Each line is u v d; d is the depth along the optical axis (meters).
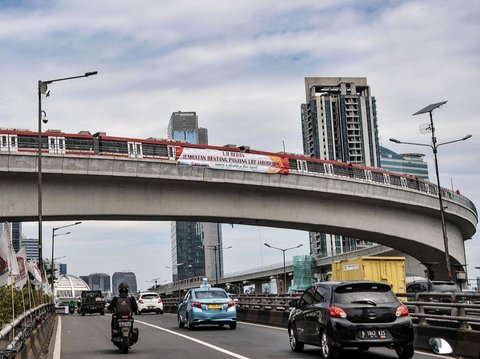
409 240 59.84
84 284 100.31
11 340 9.64
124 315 17.11
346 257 96.69
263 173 48.19
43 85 36.38
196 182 45.88
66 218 43.97
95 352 17.53
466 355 14.51
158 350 17.53
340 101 195.50
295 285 107.19
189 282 127.44
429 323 19.84
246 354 15.96
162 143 44.75
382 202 56.19
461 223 69.69
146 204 44.75
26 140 40.62
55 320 38.06
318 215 52.94
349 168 54.38
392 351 16.45
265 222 51.50
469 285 56.84
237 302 36.31
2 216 39.66
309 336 15.39
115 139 43.28
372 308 13.99
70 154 40.81
